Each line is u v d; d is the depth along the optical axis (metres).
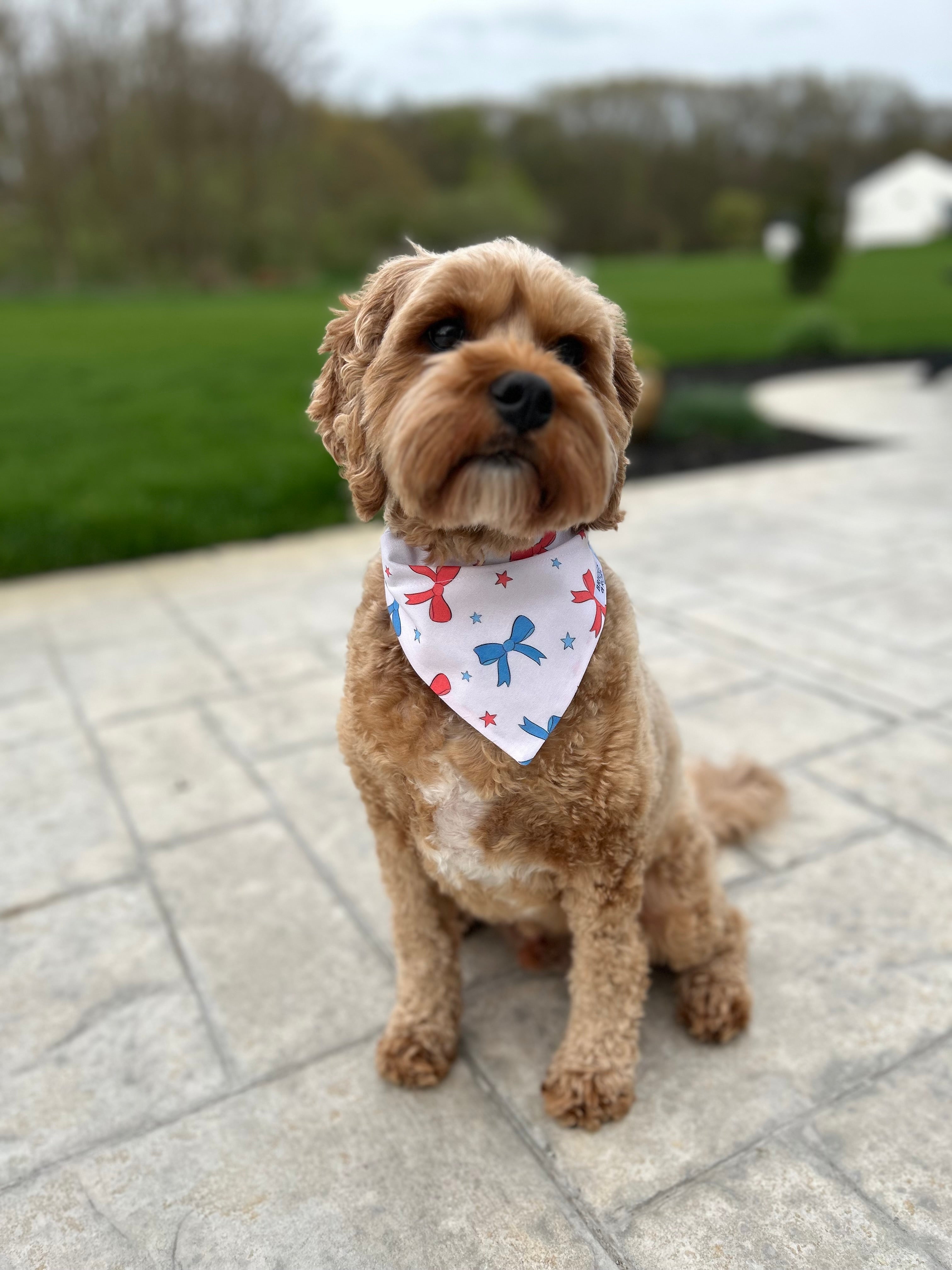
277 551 1.62
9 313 6.06
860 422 2.72
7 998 0.62
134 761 0.92
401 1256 0.45
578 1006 0.53
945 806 0.80
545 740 0.45
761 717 0.97
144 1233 0.47
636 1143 0.51
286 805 0.84
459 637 0.47
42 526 1.65
